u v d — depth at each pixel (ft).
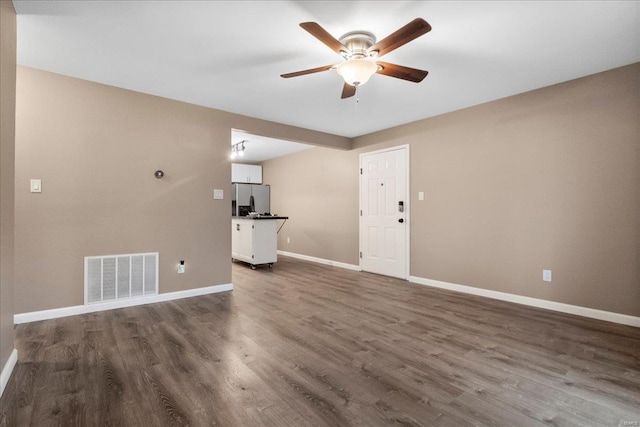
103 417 4.91
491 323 9.12
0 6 5.51
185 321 9.21
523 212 10.98
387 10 6.55
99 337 7.99
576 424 4.83
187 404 5.27
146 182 10.96
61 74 9.48
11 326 6.29
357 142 17.35
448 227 13.16
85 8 6.41
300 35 7.48
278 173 24.16
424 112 13.17
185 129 11.80
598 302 9.41
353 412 5.10
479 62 8.75
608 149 9.23
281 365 6.61
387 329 8.64
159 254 11.21
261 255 17.71
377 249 16.24
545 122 10.47
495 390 5.74
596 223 9.45
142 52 8.23
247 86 10.41
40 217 9.20
